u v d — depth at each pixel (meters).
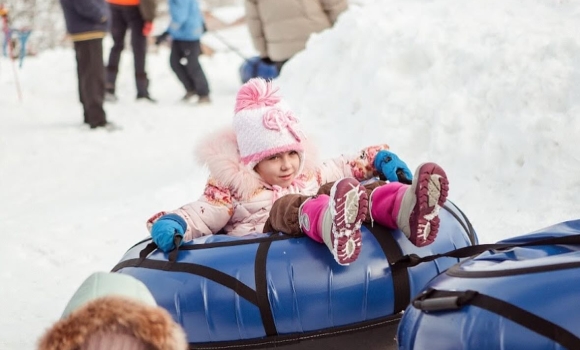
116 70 12.27
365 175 4.52
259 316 3.49
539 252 3.06
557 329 2.42
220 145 4.19
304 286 3.49
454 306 2.70
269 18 10.54
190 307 3.54
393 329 3.67
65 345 1.82
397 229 3.74
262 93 4.17
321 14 10.45
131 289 2.23
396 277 3.57
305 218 3.59
